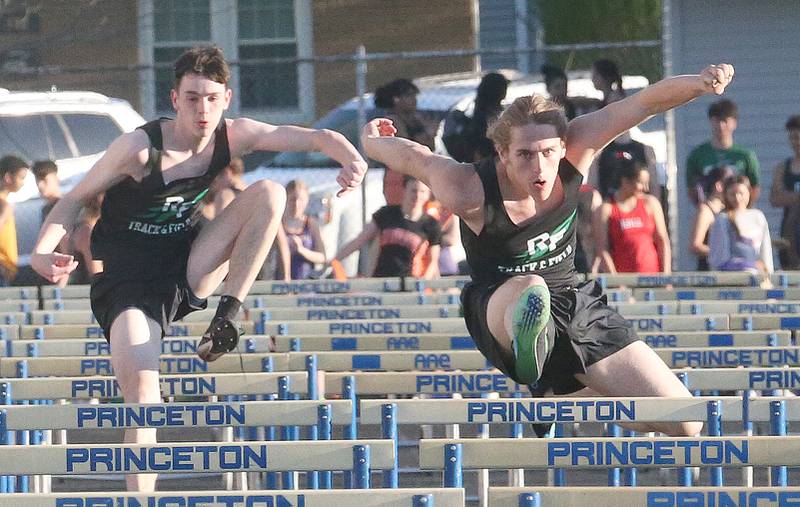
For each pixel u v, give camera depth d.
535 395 19.05
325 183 45.78
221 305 19.44
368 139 18.44
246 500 11.70
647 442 13.76
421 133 43.12
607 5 74.06
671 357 21.22
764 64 49.09
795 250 41.47
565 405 15.93
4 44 50.25
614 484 19.89
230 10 65.44
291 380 19.02
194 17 65.38
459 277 35.53
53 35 51.00
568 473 28.05
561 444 13.82
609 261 36.81
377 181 45.91
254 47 66.88
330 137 19.30
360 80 46.47
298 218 39.72
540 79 51.41
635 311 29.00
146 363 18.88
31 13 50.66
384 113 44.16
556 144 16.83
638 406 15.93
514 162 16.84
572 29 75.44
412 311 29.84
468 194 17.33
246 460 13.90
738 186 37.12
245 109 67.12
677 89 16.84
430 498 11.52
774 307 29.44
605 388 18.58
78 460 14.00
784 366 21.47
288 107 67.19
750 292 31.98
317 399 19.50
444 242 38.22
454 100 48.09
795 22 48.91
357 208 45.59
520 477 20.06
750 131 49.41
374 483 24.83
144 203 19.30
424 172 17.67
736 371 18.70
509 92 49.56
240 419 16.11
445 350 23.80
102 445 13.98
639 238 36.66
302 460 13.88
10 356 24.42
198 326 27.67
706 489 11.46
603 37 74.75
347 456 13.85
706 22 49.06
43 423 16.11
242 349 24.52
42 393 18.86
